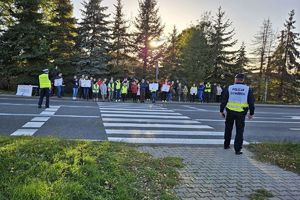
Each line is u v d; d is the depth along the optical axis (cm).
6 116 1226
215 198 468
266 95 5081
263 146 852
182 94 2888
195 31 4100
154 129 1115
